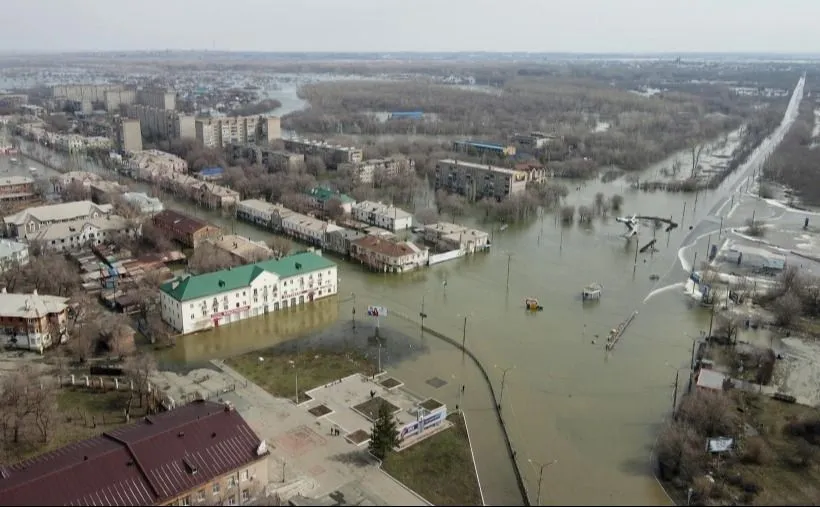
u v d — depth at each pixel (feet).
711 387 487.61
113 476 332.60
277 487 380.37
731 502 383.65
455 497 384.27
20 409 442.50
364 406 479.82
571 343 600.80
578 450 437.58
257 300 645.51
